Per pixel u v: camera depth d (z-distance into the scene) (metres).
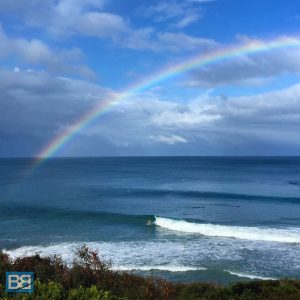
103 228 36.41
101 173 135.12
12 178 107.56
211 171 145.50
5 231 34.78
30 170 157.00
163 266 23.05
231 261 24.44
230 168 168.75
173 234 33.50
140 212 47.69
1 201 56.75
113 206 52.78
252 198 61.84
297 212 47.62
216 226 36.50
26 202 55.62
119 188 78.56
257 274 21.81
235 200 59.69
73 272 11.73
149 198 62.16
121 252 26.72
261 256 25.70
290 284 14.39
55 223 39.03
